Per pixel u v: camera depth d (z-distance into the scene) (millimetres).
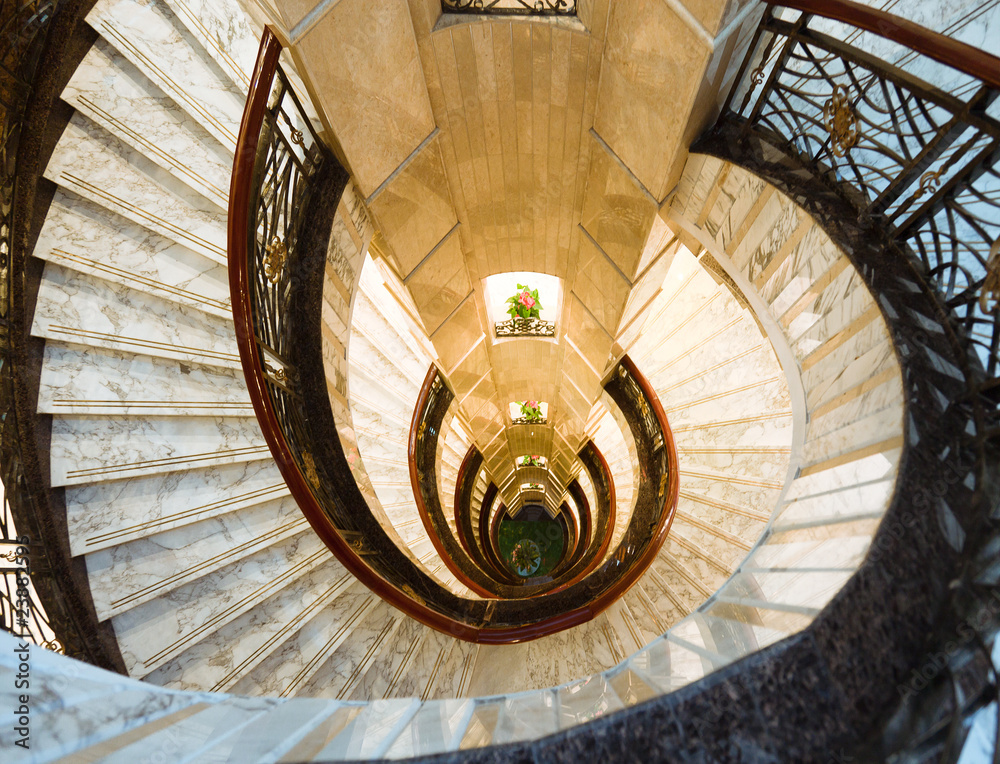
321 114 3195
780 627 1636
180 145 3426
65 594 3152
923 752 1187
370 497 4098
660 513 4977
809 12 2139
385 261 4574
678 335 6039
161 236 3467
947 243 2182
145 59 3277
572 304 6441
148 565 3453
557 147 4473
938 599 1365
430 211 4664
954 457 1629
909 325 1976
